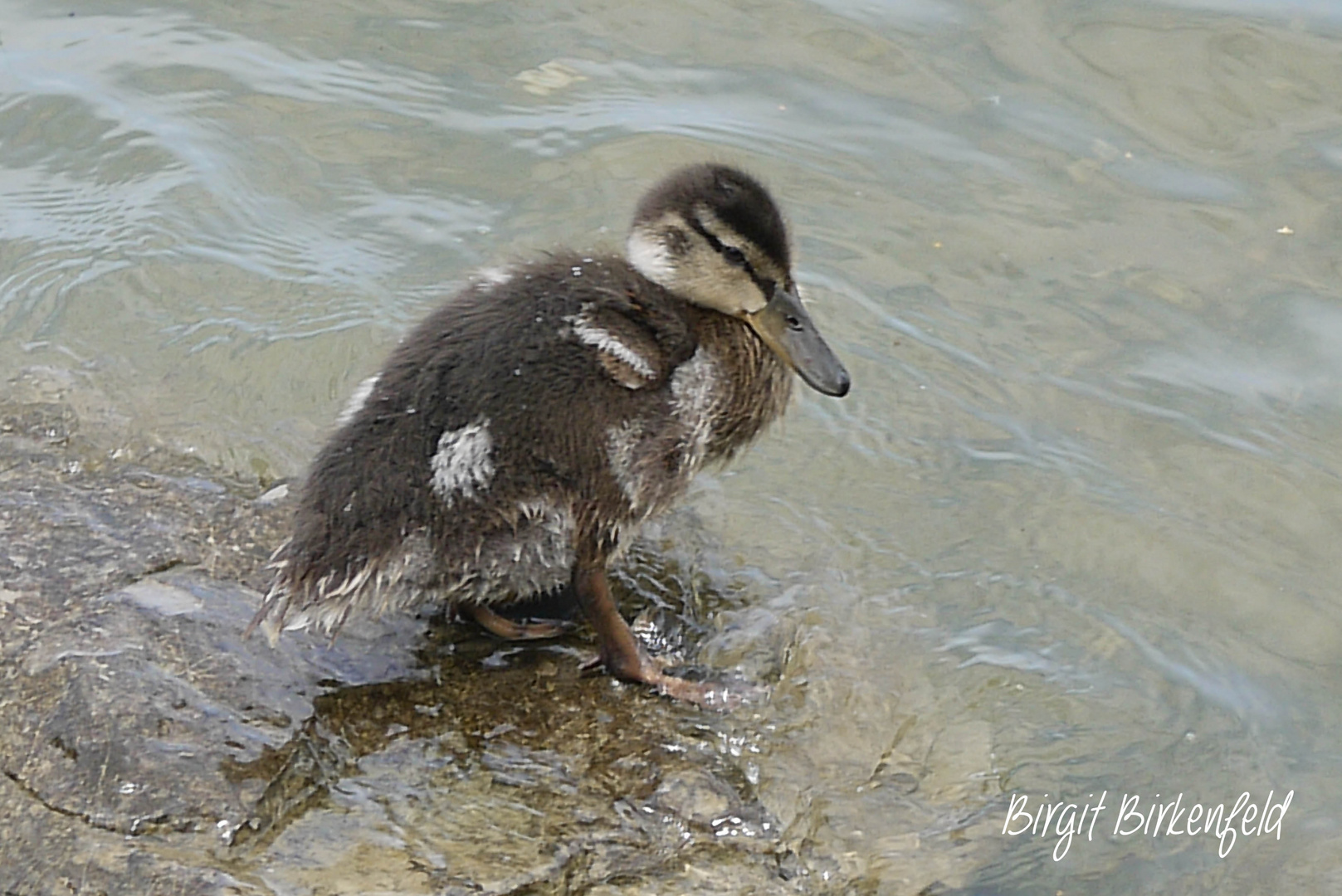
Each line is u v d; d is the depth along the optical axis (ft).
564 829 24.18
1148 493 34.37
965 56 47.57
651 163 43.42
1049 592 31.53
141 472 31.40
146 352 36.14
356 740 25.41
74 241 39.83
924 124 45.09
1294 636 31.17
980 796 26.61
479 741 25.79
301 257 39.75
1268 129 44.91
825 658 28.89
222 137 43.65
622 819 24.56
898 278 40.24
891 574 31.50
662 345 28.66
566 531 27.58
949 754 27.32
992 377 37.40
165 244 39.86
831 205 42.37
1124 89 46.34
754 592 30.40
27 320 37.09
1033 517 33.47
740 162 43.50
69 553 28.19
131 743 24.09
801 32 48.62
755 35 48.49
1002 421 36.17
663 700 27.25
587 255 30.71
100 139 43.32
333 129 44.21
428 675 27.12
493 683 27.14
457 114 44.98
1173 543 33.01
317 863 22.91
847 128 44.96
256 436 33.42
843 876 24.56
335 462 26.76
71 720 24.34
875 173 43.50
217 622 26.99
